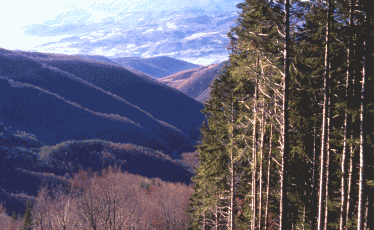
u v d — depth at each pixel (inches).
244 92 805.9
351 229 665.6
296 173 699.4
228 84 849.5
